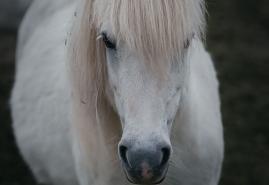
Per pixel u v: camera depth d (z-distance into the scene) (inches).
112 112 154.7
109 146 158.2
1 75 327.9
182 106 151.7
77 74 151.3
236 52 337.1
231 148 275.0
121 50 133.6
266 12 369.4
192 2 137.0
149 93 132.1
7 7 329.4
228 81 314.7
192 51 152.7
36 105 202.1
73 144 174.9
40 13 224.5
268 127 285.0
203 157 165.3
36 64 208.5
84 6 142.9
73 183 190.4
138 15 130.5
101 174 163.8
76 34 146.4
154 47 130.8
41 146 200.8
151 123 130.1
